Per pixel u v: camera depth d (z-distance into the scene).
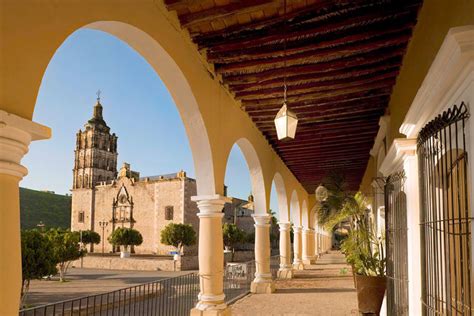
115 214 40.66
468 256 2.20
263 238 10.02
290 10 4.11
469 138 2.29
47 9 2.64
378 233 8.84
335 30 4.47
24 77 2.41
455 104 2.56
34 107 2.48
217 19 4.26
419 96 3.02
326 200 11.79
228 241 30.73
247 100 6.76
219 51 5.00
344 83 5.77
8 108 2.27
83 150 45.84
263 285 10.08
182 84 4.67
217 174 5.71
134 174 43.34
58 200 66.56
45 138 2.48
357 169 14.12
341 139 9.48
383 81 5.89
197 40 4.76
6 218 2.18
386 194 5.20
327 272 15.54
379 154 8.80
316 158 11.78
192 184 37.91
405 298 4.30
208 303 5.62
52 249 12.02
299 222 16.70
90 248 40.94
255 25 4.35
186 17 4.29
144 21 3.76
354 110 7.27
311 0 3.94
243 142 7.62
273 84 5.88
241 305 8.50
